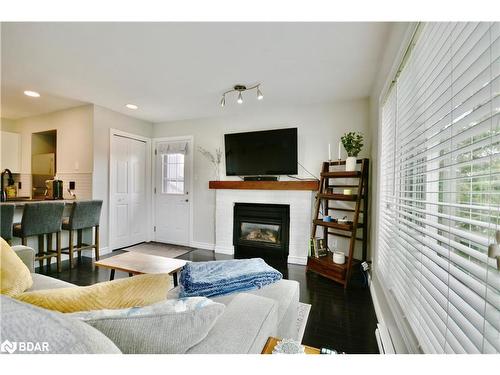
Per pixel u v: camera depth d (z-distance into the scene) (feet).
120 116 13.16
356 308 7.25
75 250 10.54
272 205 12.07
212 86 9.45
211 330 2.75
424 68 3.73
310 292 8.31
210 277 4.96
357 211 8.83
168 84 9.30
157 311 2.42
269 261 11.67
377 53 6.92
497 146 2.19
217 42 6.49
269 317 3.18
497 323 1.92
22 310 1.49
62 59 7.47
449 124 2.95
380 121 7.30
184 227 14.46
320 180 10.41
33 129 14.01
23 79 8.97
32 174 14.40
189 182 14.29
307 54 7.05
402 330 4.33
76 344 1.51
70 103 11.66
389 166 6.48
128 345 2.16
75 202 10.23
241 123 12.94
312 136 11.39
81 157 12.16
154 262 7.04
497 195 2.20
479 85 2.30
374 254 8.18
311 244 10.11
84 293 2.78
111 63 7.70
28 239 10.12
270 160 11.89
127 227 13.75
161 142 15.03
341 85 9.20
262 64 7.68
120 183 13.26
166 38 6.33
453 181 3.29
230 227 12.86
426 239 3.65
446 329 2.76
